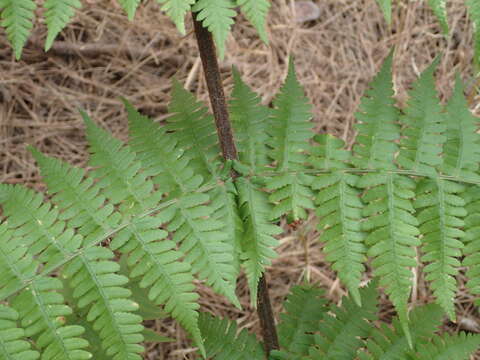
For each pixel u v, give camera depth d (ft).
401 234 1.82
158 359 2.82
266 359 2.18
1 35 3.07
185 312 1.76
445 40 3.38
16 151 3.06
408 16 3.36
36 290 1.75
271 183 1.90
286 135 1.95
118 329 1.74
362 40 3.43
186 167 1.91
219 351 2.18
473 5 1.67
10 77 3.08
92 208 1.82
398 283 1.80
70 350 1.72
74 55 3.18
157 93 3.21
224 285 1.77
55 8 1.60
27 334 1.72
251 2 1.63
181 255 1.79
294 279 3.02
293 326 2.23
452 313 1.79
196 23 1.83
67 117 3.14
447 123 1.91
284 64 3.38
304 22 3.45
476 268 1.81
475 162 1.88
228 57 3.29
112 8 3.20
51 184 1.83
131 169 1.86
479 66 1.77
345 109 3.35
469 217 1.85
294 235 3.05
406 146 1.90
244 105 1.99
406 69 3.35
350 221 1.85
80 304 1.75
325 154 1.92
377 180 1.88
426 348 2.08
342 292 2.97
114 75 3.23
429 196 1.86
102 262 1.78
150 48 3.25
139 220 1.82
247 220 1.88
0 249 1.77
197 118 2.01
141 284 1.77
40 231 1.79
